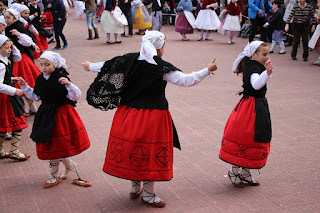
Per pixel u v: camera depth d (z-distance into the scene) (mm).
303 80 9445
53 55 4398
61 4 12977
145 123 3861
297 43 11641
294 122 6750
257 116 4270
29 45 6938
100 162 5359
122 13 14289
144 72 3879
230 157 4395
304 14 11281
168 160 3990
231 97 8164
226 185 4707
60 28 13172
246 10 16031
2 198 4465
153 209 4191
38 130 4426
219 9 18266
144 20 16016
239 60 4543
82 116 7148
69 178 4926
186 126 6617
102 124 6773
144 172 3914
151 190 4230
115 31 14148
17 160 5480
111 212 4141
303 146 5789
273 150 5660
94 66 4238
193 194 4500
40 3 14562
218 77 9773
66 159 4758
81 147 4641
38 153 4547
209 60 11695
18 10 8188
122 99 4027
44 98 4457
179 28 15180
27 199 4434
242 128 4301
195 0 16594
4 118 5266
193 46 14148
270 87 8852
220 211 4117
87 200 4395
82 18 21516
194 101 7930
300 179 4816
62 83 4316
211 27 15234
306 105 7613
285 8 14195
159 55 4094
